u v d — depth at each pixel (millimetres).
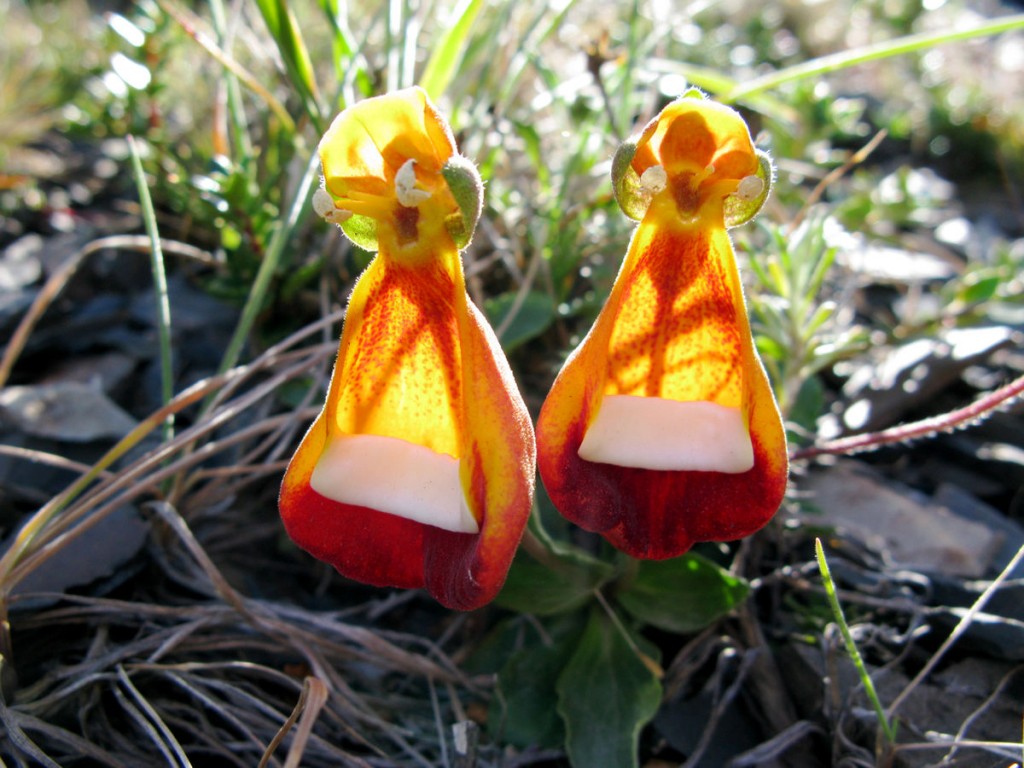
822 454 123
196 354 155
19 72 228
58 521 106
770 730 105
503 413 69
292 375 123
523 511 68
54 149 220
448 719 107
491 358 70
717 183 73
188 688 98
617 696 102
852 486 140
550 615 114
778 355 129
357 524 80
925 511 135
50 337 157
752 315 136
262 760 83
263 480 134
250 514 131
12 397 139
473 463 70
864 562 126
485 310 134
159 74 175
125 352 156
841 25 326
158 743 90
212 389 118
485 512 69
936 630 112
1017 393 109
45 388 142
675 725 104
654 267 77
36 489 128
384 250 72
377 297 74
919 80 302
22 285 169
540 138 167
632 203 76
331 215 73
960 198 255
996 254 194
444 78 144
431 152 70
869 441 120
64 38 242
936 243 217
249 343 148
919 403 155
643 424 76
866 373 158
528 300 134
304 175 137
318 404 133
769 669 107
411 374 77
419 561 81
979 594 117
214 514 124
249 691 105
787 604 117
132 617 108
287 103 163
